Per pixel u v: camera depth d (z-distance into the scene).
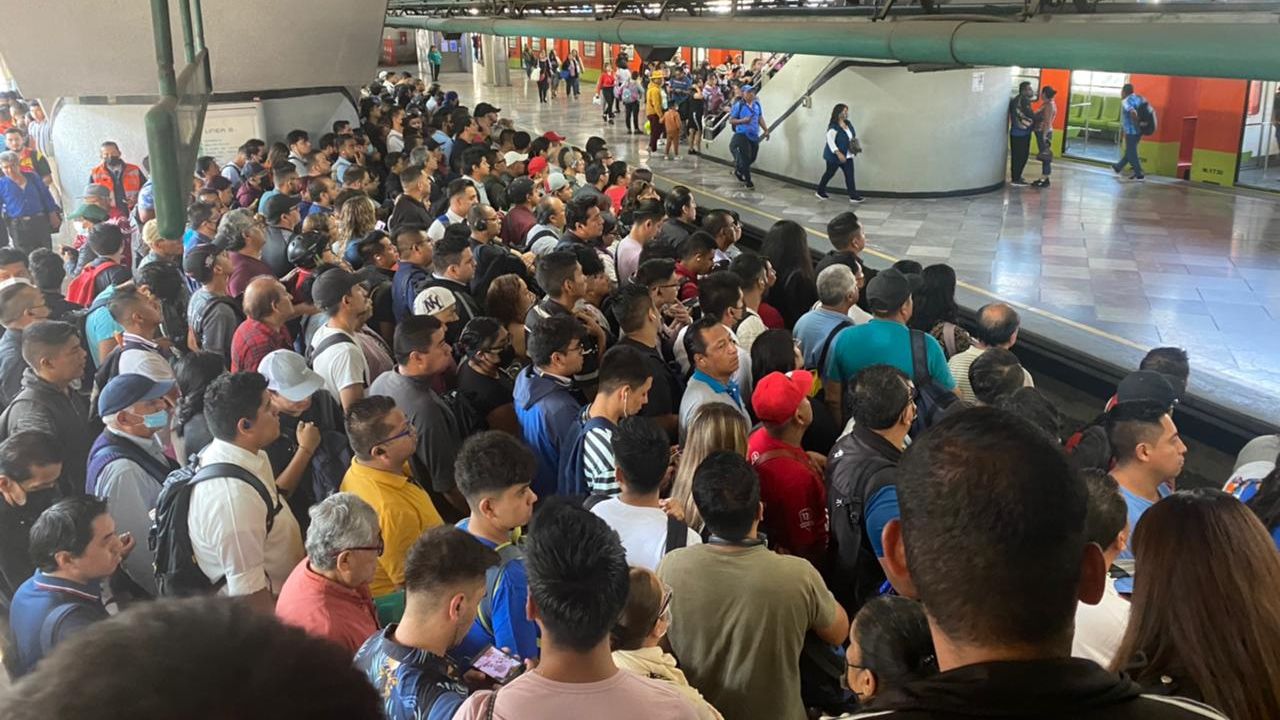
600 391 3.52
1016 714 0.90
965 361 4.74
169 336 5.36
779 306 6.10
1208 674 1.78
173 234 2.51
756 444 3.53
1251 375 7.26
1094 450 3.49
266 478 3.04
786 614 2.54
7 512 3.23
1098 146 17.53
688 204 7.12
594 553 1.86
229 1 11.00
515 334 4.90
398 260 5.85
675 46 8.41
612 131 23.36
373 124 13.44
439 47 43.88
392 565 3.10
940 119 14.46
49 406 4.02
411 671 2.19
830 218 13.47
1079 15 4.95
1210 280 9.94
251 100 12.86
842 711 2.78
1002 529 0.95
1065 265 10.65
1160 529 1.88
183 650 0.53
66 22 10.11
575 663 1.87
